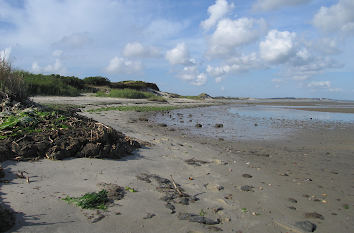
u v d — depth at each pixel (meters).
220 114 18.69
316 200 3.75
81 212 2.74
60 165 3.92
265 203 3.55
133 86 37.78
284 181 4.51
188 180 4.19
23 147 4.02
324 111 24.31
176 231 2.64
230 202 3.49
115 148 4.73
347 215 3.33
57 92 21.61
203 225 2.82
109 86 35.00
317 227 3.00
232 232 2.76
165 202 3.27
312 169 5.33
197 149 6.53
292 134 10.02
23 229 2.34
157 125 10.83
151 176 4.11
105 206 2.94
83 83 31.58
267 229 2.88
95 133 4.84
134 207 3.01
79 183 3.43
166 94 43.16
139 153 5.29
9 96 6.46
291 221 3.09
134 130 8.72
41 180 3.35
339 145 8.03
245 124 12.88
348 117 18.22
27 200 2.81
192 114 17.80
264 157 6.22
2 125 4.55
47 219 2.54
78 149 4.45
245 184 4.24
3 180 3.18
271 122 14.16
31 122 4.91
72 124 5.31
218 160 5.54
